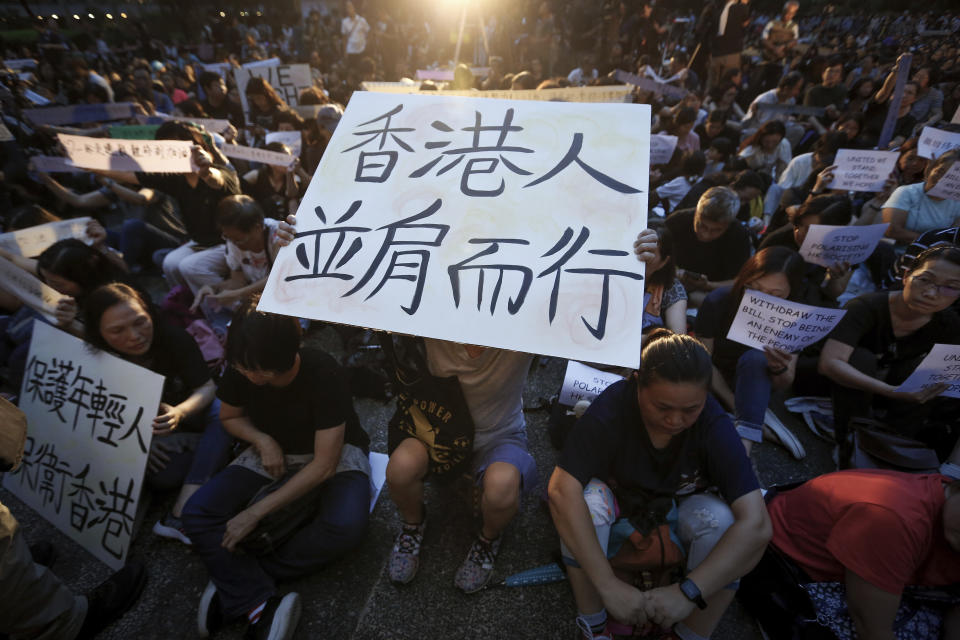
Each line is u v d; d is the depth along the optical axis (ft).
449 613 5.71
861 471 4.98
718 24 27.14
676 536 5.08
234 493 5.75
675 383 4.03
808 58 30.12
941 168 10.08
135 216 16.47
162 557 6.35
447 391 5.30
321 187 4.83
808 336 6.38
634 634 5.08
